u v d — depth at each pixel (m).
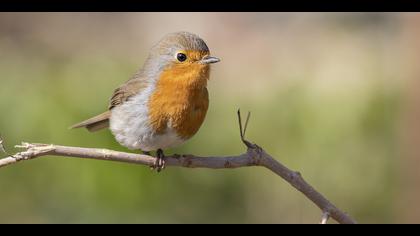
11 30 15.44
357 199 12.58
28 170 11.59
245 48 16.61
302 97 12.27
